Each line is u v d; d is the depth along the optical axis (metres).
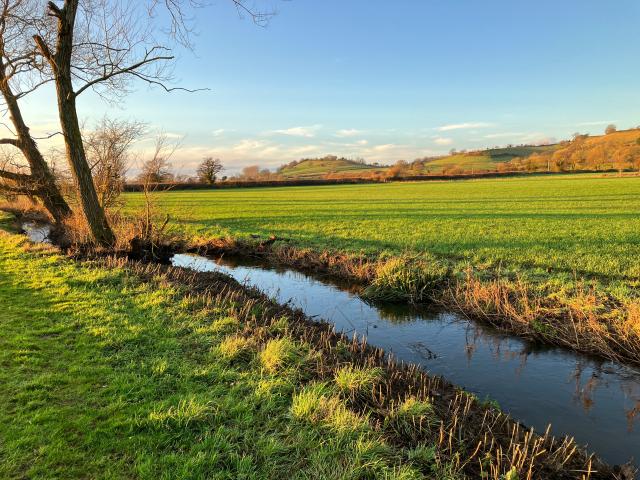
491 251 16.22
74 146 14.46
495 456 4.88
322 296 12.70
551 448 5.20
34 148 19.02
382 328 10.12
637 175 87.00
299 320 9.49
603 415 6.37
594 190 50.44
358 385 6.12
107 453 4.40
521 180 86.50
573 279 12.05
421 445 4.91
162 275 11.71
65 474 4.07
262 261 17.50
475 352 8.73
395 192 60.66
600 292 10.48
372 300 12.22
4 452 4.32
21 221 26.28
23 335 7.21
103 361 6.42
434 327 10.19
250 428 4.97
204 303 9.60
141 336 7.41
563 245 17.03
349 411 5.32
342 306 11.76
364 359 7.50
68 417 4.96
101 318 8.21
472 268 13.55
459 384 7.34
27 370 6.04
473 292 10.96
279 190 74.75
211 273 13.15
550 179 84.50
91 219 15.24
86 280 10.78
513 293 10.92
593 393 7.05
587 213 28.14
